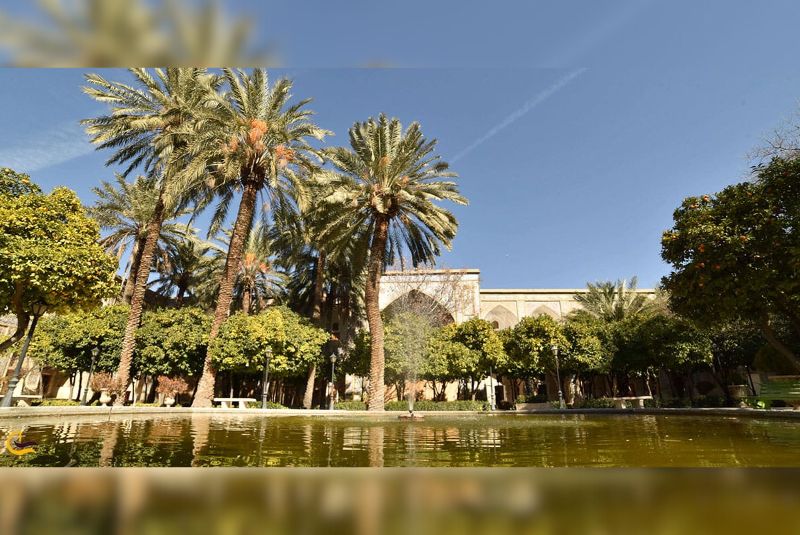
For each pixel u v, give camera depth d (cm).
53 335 1841
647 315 2086
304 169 1727
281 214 1864
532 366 2089
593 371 2089
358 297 2595
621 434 560
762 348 1527
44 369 2245
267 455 347
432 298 2706
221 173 1684
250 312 2558
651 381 2659
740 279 830
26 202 925
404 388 2380
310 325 2066
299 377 2420
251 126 1594
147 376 2095
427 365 2114
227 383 2339
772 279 798
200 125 1516
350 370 2280
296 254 2250
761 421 811
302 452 370
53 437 464
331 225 1664
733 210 851
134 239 2214
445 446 424
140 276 1662
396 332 2214
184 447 393
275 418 1046
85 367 1875
